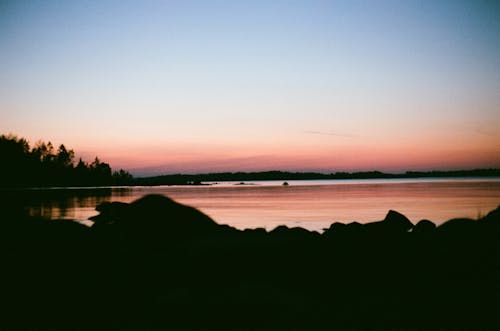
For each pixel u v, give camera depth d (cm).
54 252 1190
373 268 1124
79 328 754
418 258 1180
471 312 831
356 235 1515
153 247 1279
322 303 873
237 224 2969
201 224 1593
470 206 4362
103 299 888
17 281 980
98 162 17150
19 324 773
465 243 1272
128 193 9194
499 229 1366
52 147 13662
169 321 785
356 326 761
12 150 11800
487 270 1062
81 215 3512
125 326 761
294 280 1042
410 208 4194
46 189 11750
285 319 786
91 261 1110
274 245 1252
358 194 8088
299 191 10794
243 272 1063
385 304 885
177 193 9956
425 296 921
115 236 1398
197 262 1105
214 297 856
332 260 1178
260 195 8275
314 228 2709
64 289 935
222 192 10656
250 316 793
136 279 1003
